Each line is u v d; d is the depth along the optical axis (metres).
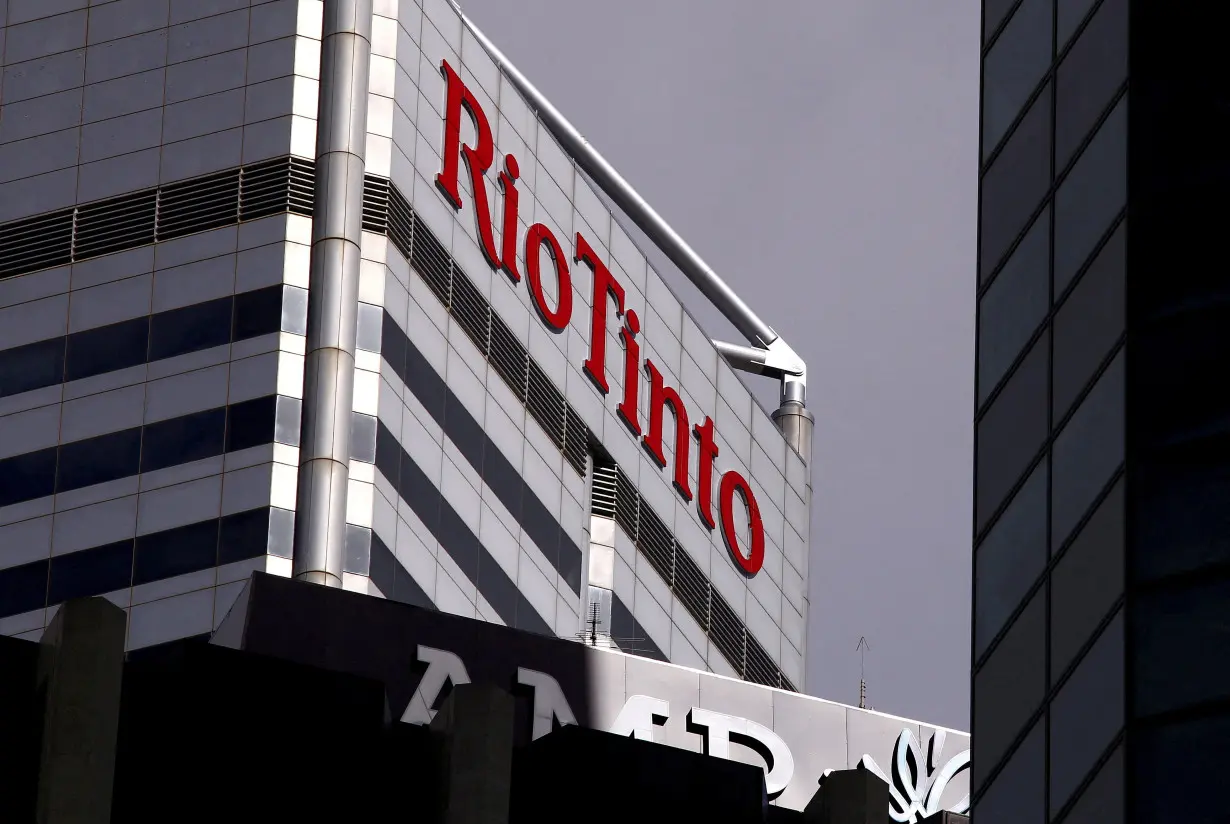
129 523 132.25
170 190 139.75
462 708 67.81
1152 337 55.97
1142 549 54.09
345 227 136.62
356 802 67.06
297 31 141.50
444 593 135.50
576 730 72.06
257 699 67.12
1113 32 59.91
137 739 65.31
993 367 62.38
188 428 133.50
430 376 138.88
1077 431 57.53
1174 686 52.31
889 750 108.44
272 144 139.00
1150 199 57.25
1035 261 61.47
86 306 138.38
